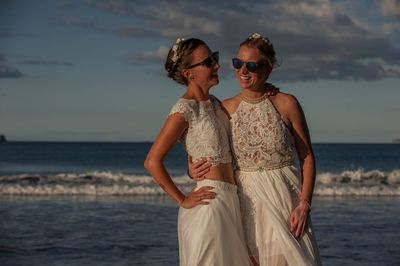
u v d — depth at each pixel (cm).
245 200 448
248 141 443
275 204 438
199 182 440
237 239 436
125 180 2734
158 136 432
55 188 2214
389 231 1386
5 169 5534
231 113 455
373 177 2852
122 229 1394
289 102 446
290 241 429
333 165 6272
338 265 1038
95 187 2250
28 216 1602
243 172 450
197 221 429
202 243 425
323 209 1791
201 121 433
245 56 438
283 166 446
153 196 2109
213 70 442
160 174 427
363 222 1525
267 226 440
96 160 7562
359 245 1216
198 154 436
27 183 2528
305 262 426
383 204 1925
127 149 13100
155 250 1152
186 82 450
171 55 446
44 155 9350
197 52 438
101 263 1040
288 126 446
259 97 448
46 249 1159
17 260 1063
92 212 1684
